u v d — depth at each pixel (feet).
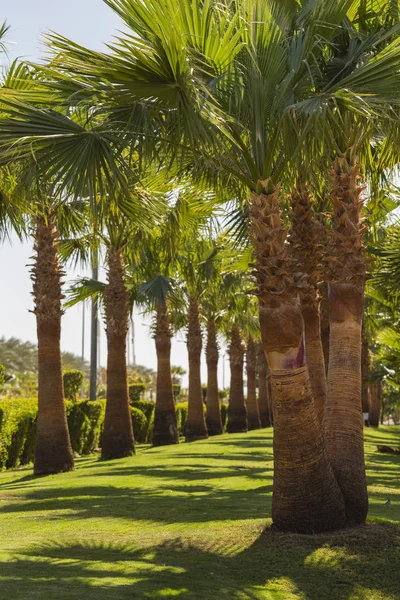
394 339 70.13
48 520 26.86
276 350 22.39
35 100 21.56
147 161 25.08
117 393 60.75
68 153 21.38
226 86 21.72
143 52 19.21
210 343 105.09
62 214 45.70
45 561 19.77
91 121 22.49
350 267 24.66
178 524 25.03
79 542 22.53
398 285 45.75
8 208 35.83
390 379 78.84
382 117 23.29
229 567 19.42
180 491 34.37
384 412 204.95
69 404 70.90
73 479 41.86
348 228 24.75
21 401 64.59
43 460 48.70
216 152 21.39
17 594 15.79
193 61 20.83
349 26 23.79
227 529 23.63
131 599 15.88
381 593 17.49
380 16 25.14
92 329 83.71
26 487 39.09
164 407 77.20
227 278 81.20
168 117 22.24
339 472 23.84
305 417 22.50
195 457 55.67
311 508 22.52
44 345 49.52
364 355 102.83
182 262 70.95
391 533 22.41
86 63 19.79
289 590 17.61
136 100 21.18
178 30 19.17
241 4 21.03
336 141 24.70
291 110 22.13
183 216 49.57
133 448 60.80
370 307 78.07
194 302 90.63
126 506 29.58
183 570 18.97
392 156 27.58
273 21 21.31
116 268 61.46
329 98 21.26
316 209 32.94
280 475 22.84
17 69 31.99
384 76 20.85
